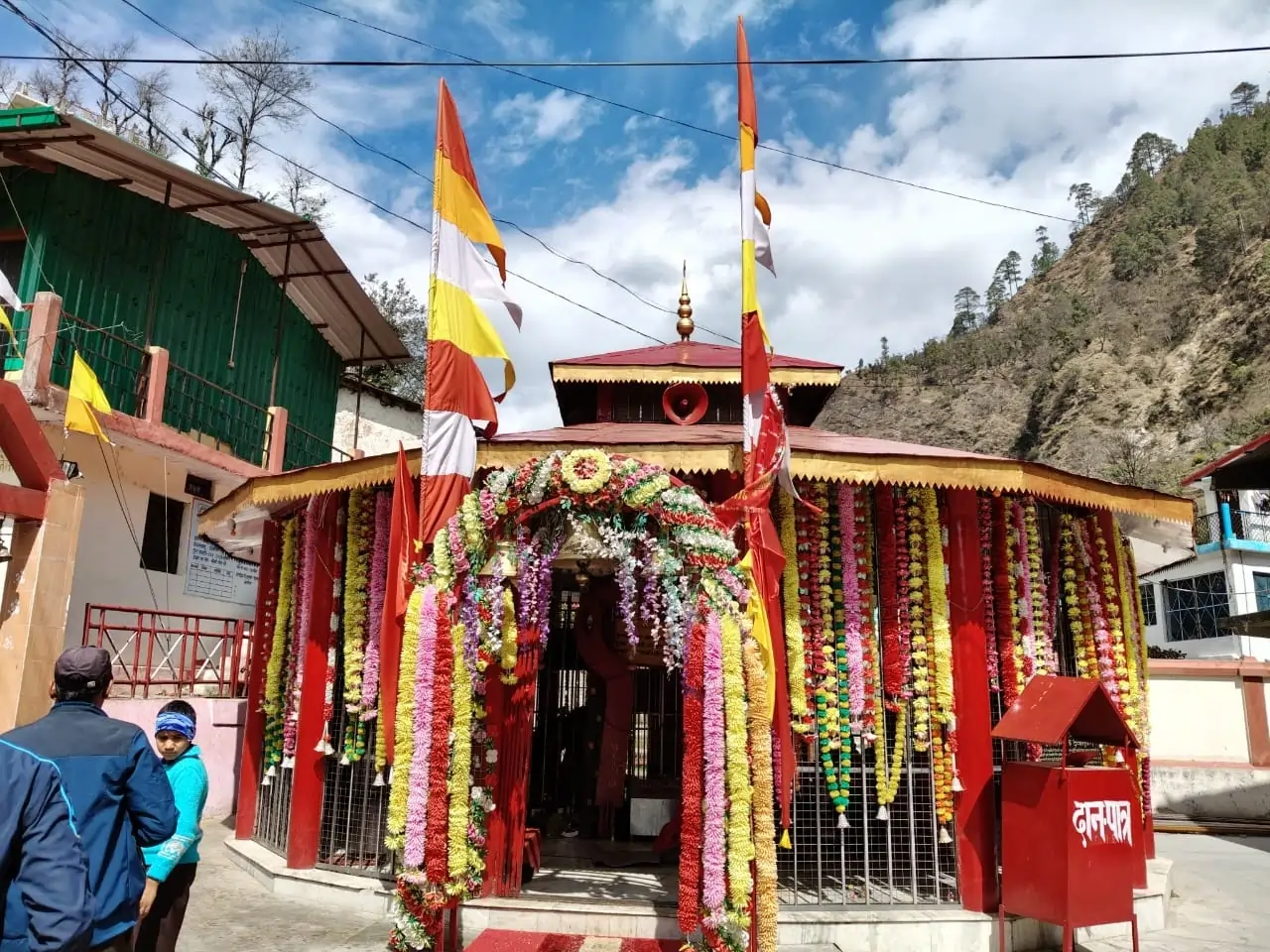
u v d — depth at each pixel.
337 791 7.91
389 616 7.00
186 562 14.63
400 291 29.62
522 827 7.00
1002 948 6.42
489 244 7.68
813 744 7.01
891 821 7.57
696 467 6.95
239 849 8.84
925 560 7.40
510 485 6.27
